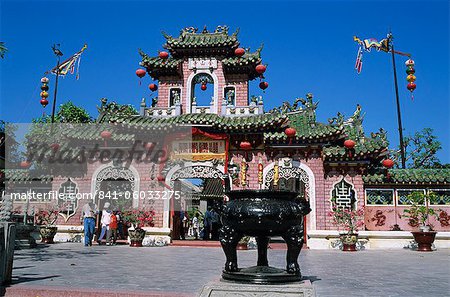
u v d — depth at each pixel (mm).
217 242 25391
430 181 24141
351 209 24156
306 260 16594
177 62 26859
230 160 25172
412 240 23859
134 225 24297
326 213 24250
